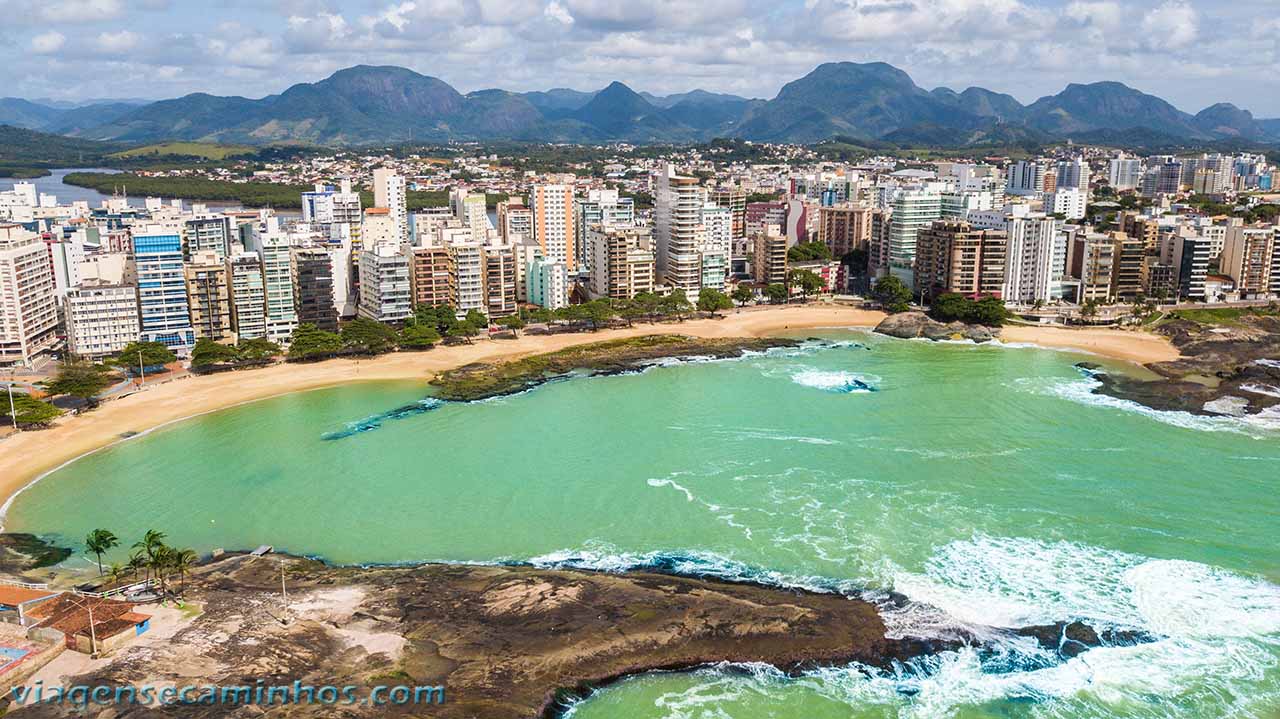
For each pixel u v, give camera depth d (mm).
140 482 194250
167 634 127375
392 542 164625
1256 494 183875
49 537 168625
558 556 158250
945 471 196625
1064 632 133500
